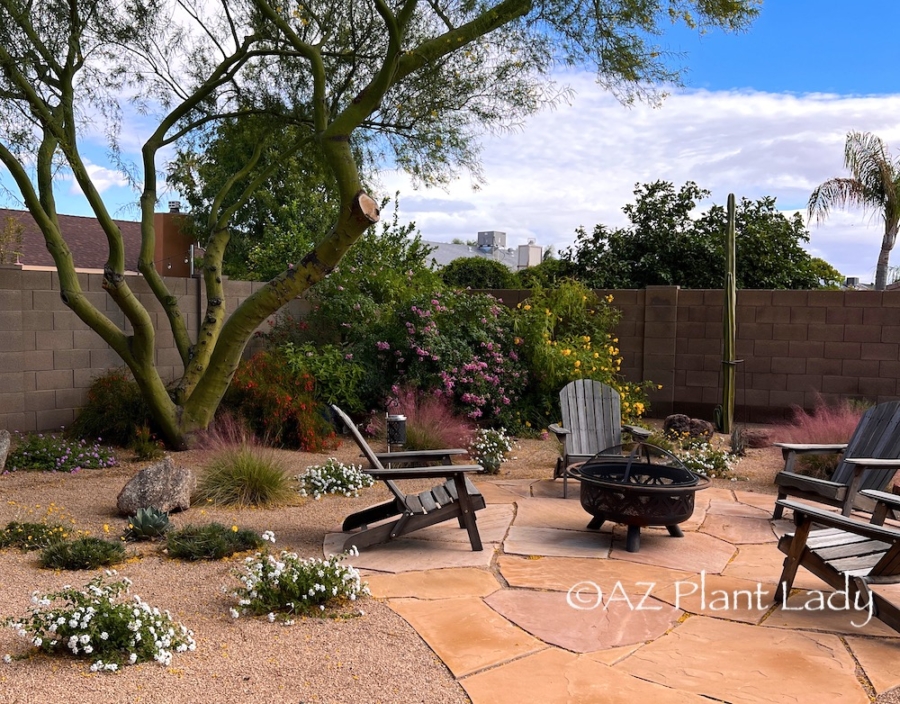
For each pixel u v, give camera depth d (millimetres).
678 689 2896
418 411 8422
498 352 10070
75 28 7496
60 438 7789
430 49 7035
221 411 8469
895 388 10008
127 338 7555
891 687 2941
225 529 4930
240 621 3500
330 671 2984
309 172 10211
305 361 9266
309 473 6539
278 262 12656
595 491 4805
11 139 7141
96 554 4223
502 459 7973
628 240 16031
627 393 10164
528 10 7117
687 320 11000
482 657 3148
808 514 3725
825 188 13039
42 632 3025
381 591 3975
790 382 10539
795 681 2982
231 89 9133
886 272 13188
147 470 5566
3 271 7645
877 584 3826
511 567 4398
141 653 3053
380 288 10812
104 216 7059
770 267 15203
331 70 9062
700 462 7250
